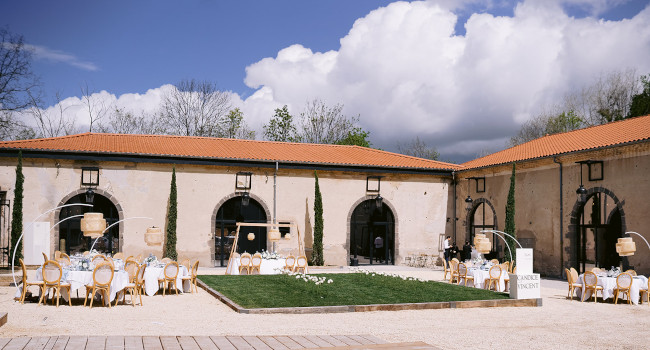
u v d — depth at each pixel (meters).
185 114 45.22
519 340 9.73
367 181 27.33
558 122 42.94
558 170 22.50
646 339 10.10
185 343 8.25
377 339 9.06
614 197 19.84
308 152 28.34
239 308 12.16
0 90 31.16
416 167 27.88
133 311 11.98
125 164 24.09
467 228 27.80
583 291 15.72
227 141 28.62
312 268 24.50
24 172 22.92
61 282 12.52
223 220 25.50
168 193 24.53
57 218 23.09
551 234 22.69
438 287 16.77
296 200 26.25
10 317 10.56
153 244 16.88
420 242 28.03
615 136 21.39
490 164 26.22
